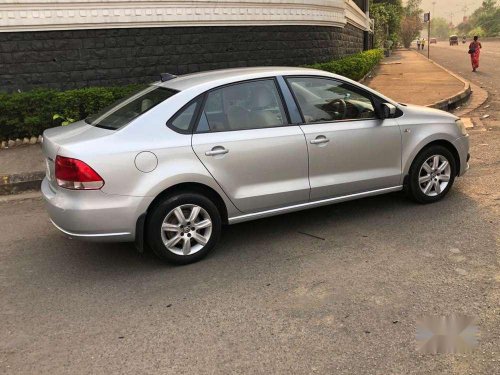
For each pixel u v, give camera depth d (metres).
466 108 12.60
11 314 3.76
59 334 3.46
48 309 3.81
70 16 9.51
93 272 4.41
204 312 3.65
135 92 5.11
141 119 4.21
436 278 3.97
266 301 3.77
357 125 5.00
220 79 4.56
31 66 9.51
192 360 3.10
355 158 5.00
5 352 3.28
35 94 9.00
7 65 9.35
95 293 4.03
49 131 4.82
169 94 4.46
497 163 7.18
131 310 3.74
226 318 3.56
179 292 3.97
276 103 4.71
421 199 5.55
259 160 4.51
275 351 3.15
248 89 4.62
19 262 4.70
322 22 12.86
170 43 10.45
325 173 4.86
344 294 3.80
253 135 4.50
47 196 4.32
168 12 10.22
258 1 11.17
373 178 5.14
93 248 4.95
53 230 5.50
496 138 8.88
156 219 4.21
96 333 3.46
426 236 4.78
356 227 5.10
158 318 3.61
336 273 4.15
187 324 3.51
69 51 9.70
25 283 4.27
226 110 4.50
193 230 4.39
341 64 12.94
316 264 4.34
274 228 5.20
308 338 3.27
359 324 3.39
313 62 12.73
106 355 3.20
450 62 30.12
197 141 4.29
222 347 3.22
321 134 4.78
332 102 4.98
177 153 4.20
